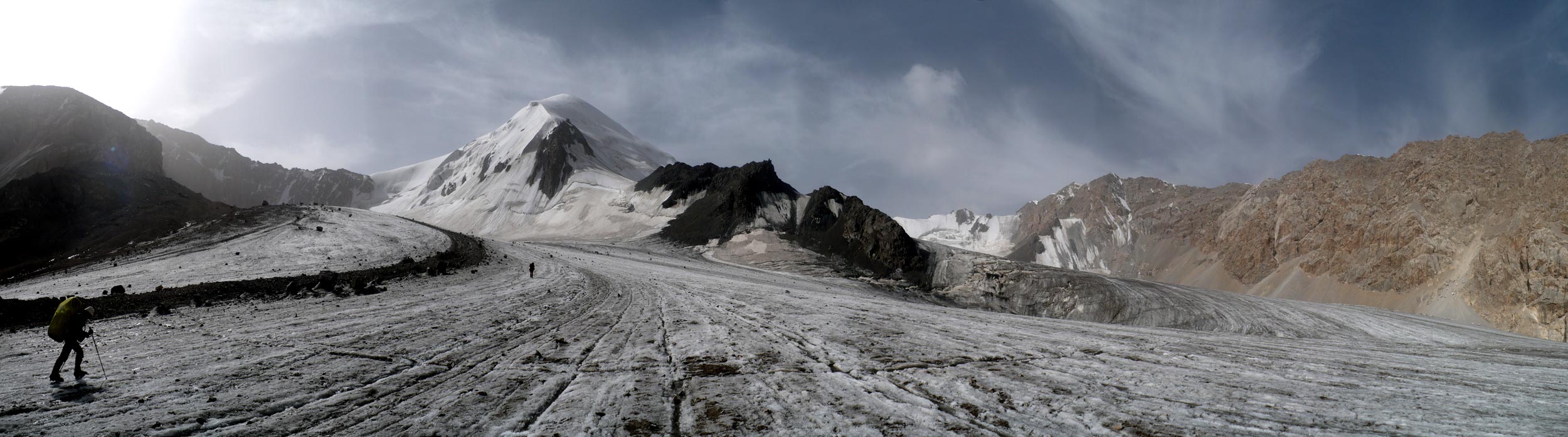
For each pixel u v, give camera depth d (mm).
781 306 31078
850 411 9508
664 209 143625
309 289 28109
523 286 37281
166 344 14891
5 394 9734
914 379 12055
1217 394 10406
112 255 50250
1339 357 14945
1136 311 69000
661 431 8383
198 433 7902
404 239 63688
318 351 14172
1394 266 134875
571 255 73688
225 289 26312
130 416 8523
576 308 27016
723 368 13312
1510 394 10281
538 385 11156
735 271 78438
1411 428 8109
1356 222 155750
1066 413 9227
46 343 14859
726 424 8734
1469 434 7758
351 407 9328
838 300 37438
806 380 11891
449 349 15117
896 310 30109
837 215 125500
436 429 8211
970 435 8141
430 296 28859
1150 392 10586
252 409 9023
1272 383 11391
